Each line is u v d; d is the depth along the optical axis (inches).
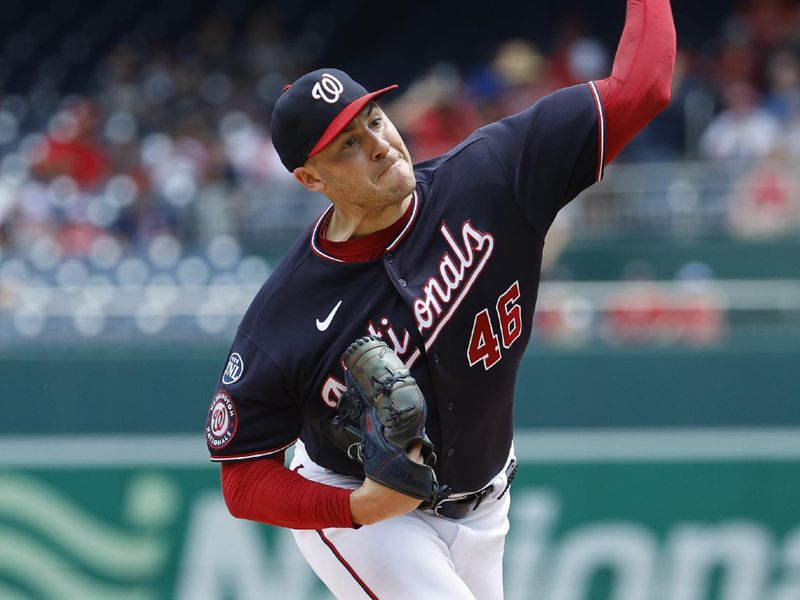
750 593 976.9
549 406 994.7
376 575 449.4
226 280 1193.4
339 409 418.0
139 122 1653.5
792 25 1594.5
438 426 430.9
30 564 997.8
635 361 991.6
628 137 426.6
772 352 985.5
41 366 1008.9
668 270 1231.5
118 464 1002.1
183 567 991.0
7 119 1808.6
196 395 1004.6
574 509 987.3
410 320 414.6
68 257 1213.7
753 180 1259.8
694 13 1898.4
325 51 2028.8
